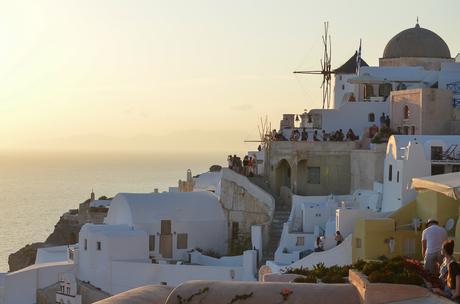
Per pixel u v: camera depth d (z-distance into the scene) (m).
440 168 56.78
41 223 186.75
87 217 99.19
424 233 27.17
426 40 82.81
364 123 74.44
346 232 53.19
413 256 47.72
